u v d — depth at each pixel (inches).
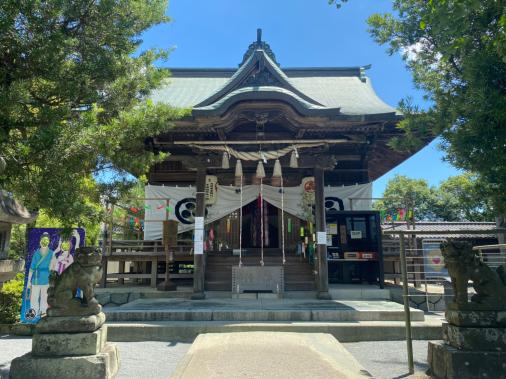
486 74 148.6
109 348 198.7
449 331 191.9
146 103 247.8
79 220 194.9
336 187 558.9
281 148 470.6
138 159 251.6
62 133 177.6
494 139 151.4
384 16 209.3
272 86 448.1
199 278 416.5
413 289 452.8
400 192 1375.5
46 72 197.2
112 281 638.5
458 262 189.8
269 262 482.0
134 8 227.0
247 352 208.4
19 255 513.7
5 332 322.3
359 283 504.7
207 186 518.3
